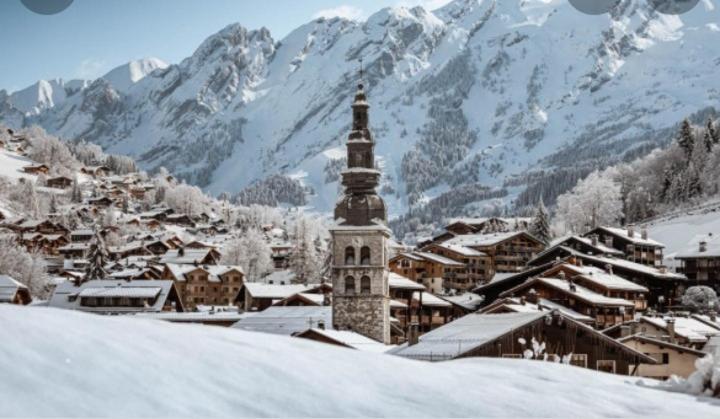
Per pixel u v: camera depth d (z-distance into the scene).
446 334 63.12
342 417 15.16
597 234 175.88
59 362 13.70
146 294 142.00
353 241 97.94
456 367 20.91
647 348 78.19
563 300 115.56
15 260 179.25
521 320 59.88
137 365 14.50
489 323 62.88
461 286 185.62
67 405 12.71
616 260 152.50
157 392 13.95
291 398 15.23
